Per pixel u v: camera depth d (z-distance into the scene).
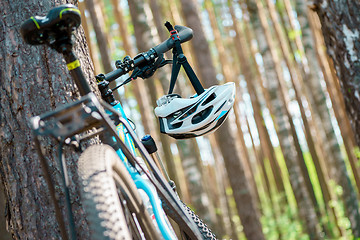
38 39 1.60
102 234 1.29
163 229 1.79
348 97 4.64
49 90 2.35
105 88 2.15
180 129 2.11
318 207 16.03
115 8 14.88
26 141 2.33
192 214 2.33
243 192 10.64
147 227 1.62
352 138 14.62
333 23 4.59
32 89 2.35
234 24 19.78
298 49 18.94
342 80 4.67
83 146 2.28
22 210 2.34
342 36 4.52
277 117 14.59
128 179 1.58
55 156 2.29
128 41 14.88
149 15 15.34
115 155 1.55
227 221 19.03
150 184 1.87
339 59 4.64
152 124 14.33
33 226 2.31
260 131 20.83
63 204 2.27
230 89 2.12
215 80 10.41
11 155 2.37
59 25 1.56
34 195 2.31
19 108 2.35
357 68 4.49
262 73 21.36
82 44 2.49
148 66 2.22
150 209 1.80
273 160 19.78
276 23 18.72
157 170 1.72
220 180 20.80
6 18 2.40
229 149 10.68
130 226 1.62
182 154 10.77
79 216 2.26
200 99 2.08
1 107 2.39
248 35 21.52
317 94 15.37
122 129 1.98
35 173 2.31
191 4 10.61
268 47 14.61
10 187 2.38
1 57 2.39
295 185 14.48
